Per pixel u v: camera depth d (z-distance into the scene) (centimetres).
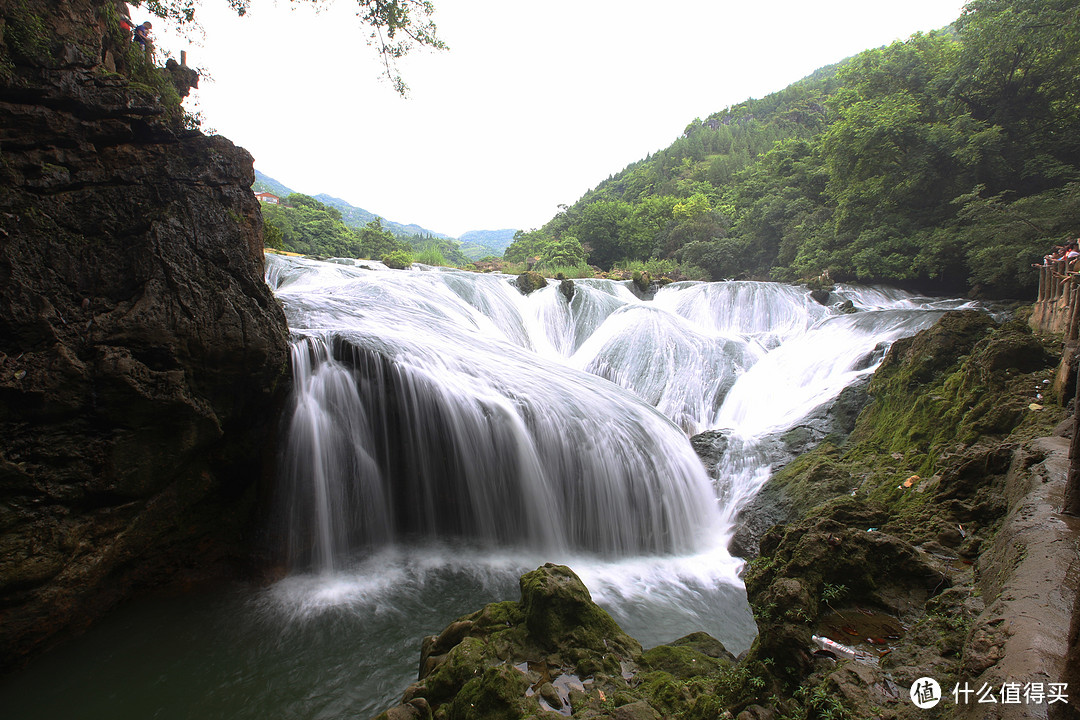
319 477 852
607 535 973
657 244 4675
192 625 693
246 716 550
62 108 621
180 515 749
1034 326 1132
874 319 1486
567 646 518
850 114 2367
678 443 1125
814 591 481
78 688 584
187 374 684
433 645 565
